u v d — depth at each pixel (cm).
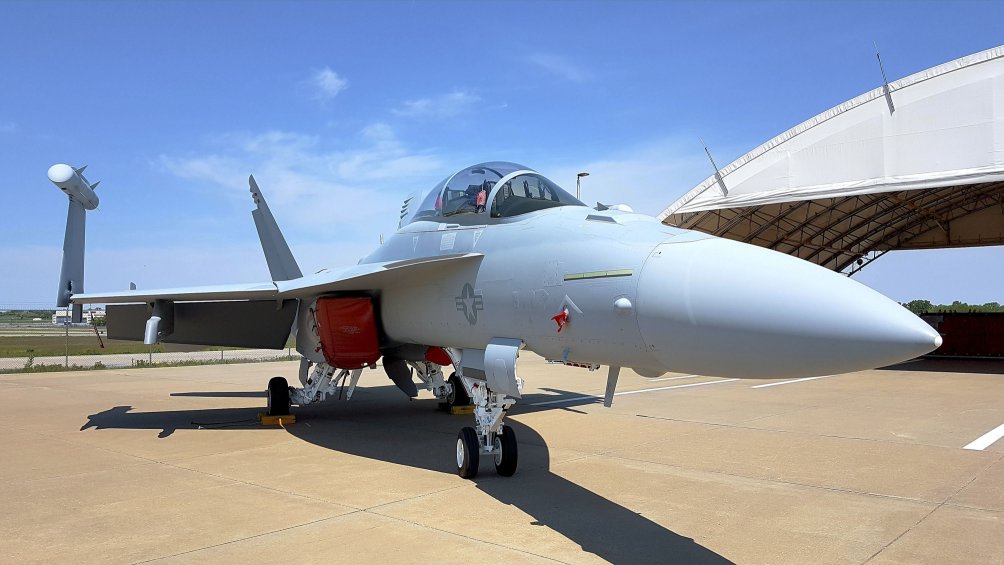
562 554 467
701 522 545
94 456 825
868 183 1981
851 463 771
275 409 1095
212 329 1159
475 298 685
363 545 484
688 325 449
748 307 420
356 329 898
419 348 1039
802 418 1115
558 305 573
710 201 2267
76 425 1077
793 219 2672
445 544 487
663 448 862
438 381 1229
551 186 715
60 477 711
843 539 504
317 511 574
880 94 2055
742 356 428
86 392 1588
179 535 510
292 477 708
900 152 2005
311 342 1062
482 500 611
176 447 884
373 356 915
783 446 873
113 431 1017
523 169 746
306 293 954
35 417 1170
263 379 1948
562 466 757
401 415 1197
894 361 381
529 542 492
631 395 1453
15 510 584
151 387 1711
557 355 603
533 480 691
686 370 480
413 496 626
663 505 595
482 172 768
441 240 763
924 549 483
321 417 1173
